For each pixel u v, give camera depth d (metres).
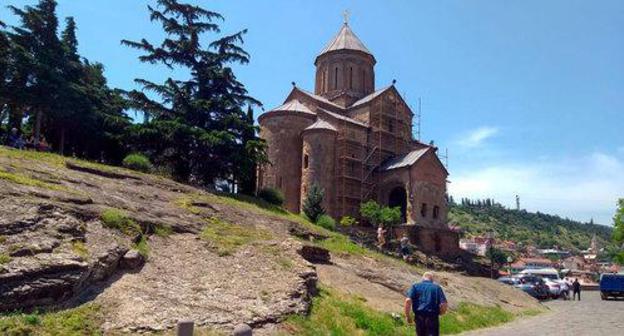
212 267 13.55
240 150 32.31
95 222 13.48
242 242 16.17
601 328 16.42
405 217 45.75
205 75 33.84
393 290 18.11
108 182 19.88
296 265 14.78
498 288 26.39
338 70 53.53
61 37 38.34
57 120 33.50
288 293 12.75
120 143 32.56
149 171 27.25
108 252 11.86
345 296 15.14
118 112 36.91
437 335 9.43
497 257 88.38
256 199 30.47
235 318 10.99
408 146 52.12
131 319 9.95
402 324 14.20
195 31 34.00
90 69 39.56
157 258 13.28
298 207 44.16
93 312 9.88
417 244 42.03
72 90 33.16
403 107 52.88
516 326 17.27
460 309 18.20
